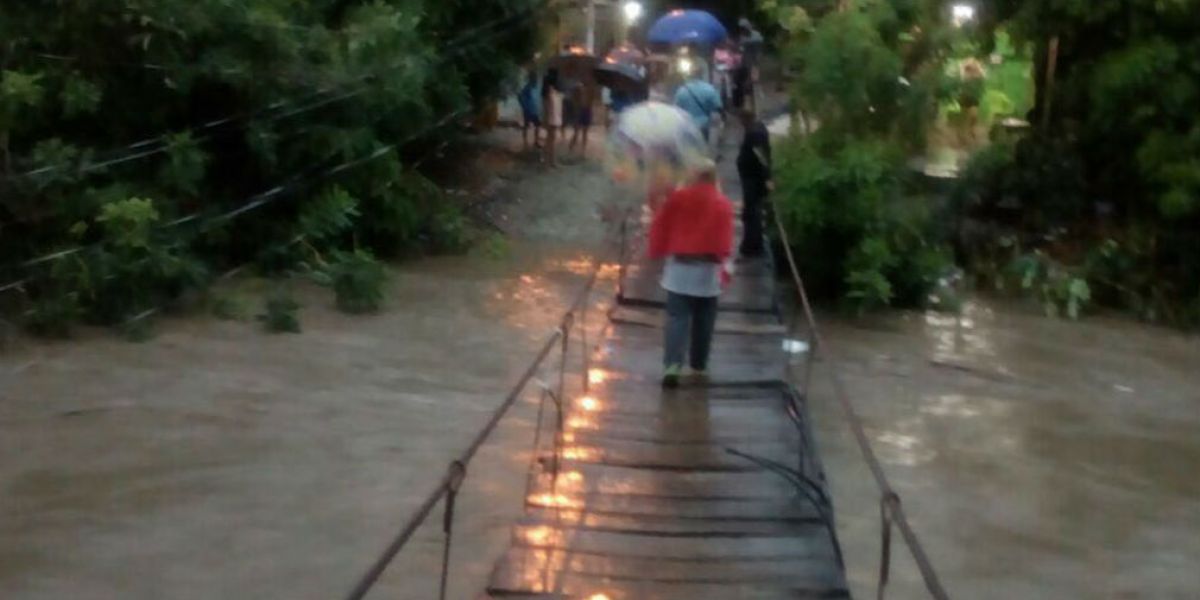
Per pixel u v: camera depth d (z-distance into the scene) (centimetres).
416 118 2092
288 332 1600
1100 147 2238
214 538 983
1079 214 2239
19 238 1584
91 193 1593
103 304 1566
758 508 891
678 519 868
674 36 2803
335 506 1052
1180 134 2100
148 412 1266
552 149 2720
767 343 1346
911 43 2047
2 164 1552
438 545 986
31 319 1503
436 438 1229
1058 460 1334
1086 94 2223
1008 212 2262
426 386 1402
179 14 1661
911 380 1606
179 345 1517
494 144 2850
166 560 941
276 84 1817
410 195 2089
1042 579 1017
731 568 796
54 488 1064
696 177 1148
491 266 2059
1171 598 997
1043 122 2305
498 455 1188
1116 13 2122
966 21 2188
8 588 882
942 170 2341
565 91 2759
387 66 1944
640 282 1606
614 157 1238
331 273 1736
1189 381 1706
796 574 790
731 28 4159
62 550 947
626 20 3919
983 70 2366
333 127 1919
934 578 531
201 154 1733
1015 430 1432
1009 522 1145
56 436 1187
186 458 1147
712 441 1022
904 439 1372
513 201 2453
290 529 1005
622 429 1043
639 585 768
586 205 2455
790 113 2234
